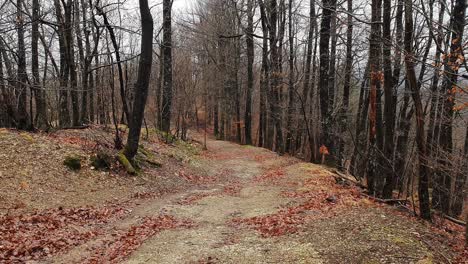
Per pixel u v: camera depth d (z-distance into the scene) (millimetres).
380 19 11195
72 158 12289
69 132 16156
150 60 14031
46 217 8586
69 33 17219
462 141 16094
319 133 25547
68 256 6902
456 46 10133
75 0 19625
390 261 6367
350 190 12883
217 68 38094
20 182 10164
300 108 28797
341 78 24297
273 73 26453
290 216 9445
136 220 9602
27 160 11492
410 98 17562
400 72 15672
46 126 15523
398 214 9266
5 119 15789
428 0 12898
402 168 14234
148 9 13766
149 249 7484
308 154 28344
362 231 7691
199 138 39406
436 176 13289
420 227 8242
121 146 15055
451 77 10250
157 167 15672
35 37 18562
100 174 12531
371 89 11633
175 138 23938
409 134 16406
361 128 22984
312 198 11609
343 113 22766
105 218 9484
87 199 10578
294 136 31453
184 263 6742
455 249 7344
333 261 6430
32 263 6406
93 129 17969
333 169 18141
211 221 9773
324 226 8242
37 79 17547
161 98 26250
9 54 16844
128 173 13469
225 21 35938
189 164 18594
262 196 12742
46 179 10883
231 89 40719
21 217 8258
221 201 12141
